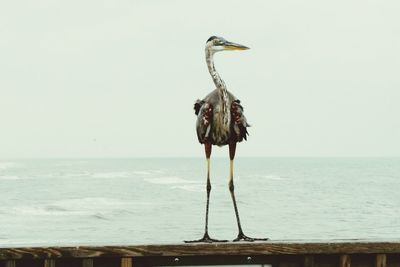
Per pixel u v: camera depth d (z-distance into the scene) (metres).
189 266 6.30
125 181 84.06
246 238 6.66
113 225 36.12
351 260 6.33
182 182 82.94
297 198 56.81
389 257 6.37
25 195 59.19
